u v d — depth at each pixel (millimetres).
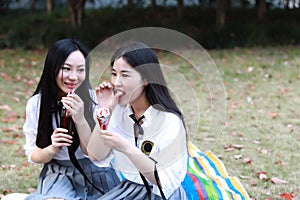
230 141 5305
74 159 2850
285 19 13648
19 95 7688
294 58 10102
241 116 6438
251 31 11680
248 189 3955
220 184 3418
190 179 3225
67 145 2771
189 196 3025
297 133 5652
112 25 12859
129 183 2834
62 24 12844
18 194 2973
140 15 14117
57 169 2977
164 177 2617
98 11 14891
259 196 3809
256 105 7043
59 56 2768
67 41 2838
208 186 3203
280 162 4629
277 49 11070
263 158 4762
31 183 4152
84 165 2990
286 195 3742
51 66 2795
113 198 2768
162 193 2590
